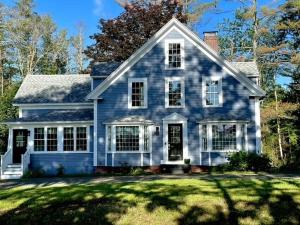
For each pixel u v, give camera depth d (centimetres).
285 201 1345
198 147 2630
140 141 2645
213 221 1263
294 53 4147
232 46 5141
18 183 2091
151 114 2675
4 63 5562
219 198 1379
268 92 4841
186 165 2594
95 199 1438
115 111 2691
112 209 1334
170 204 1349
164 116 2667
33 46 5588
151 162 2638
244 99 2647
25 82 3334
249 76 2847
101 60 4241
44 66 5859
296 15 4138
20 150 2898
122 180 2014
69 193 1527
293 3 3959
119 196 1455
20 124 2789
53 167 2756
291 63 4109
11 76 5684
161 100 2681
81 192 1538
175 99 2681
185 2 4453
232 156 2477
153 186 1611
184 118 2647
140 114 2678
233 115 2638
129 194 1474
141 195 1452
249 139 2616
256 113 2628
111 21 4278
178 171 2598
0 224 1318
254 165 2436
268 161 2462
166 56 2705
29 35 5597
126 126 2666
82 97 3103
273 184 1588
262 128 4369
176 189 1526
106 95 2702
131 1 4469
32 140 2781
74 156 2759
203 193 1448
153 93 2688
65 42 6125
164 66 2700
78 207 1373
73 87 3250
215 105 2658
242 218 1261
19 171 2672
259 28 4222
